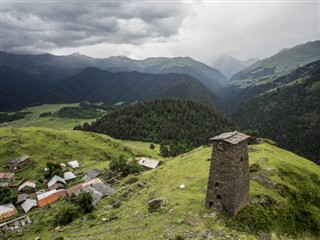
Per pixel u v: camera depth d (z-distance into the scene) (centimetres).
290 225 4750
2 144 17325
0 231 8731
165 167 9431
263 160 6700
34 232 7481
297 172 6494
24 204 11338
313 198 5919
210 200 4488
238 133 4672
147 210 5472
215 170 4391
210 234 3831
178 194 5634
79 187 11025
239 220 4231
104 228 5250
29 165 15938
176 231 3997
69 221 7212
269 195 5134
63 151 17975
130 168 12706
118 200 7806
